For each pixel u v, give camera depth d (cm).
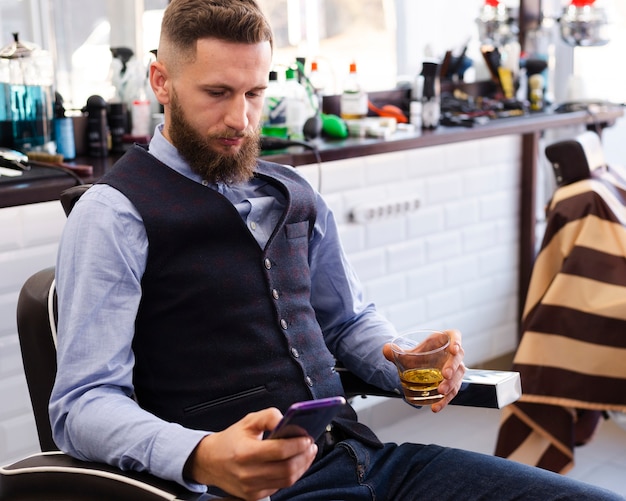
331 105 337
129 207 158
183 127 162
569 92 387
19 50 259
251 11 159
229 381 161
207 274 160
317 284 190
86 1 281
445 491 168
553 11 407
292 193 176
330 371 175
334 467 168
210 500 134
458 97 366
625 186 283
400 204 320
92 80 286
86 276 152
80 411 145
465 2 377
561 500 161
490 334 369
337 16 335
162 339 160
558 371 265
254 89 162
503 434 279
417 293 337
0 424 240
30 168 245
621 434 338
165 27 162
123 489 140
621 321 258
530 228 369
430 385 160
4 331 235
